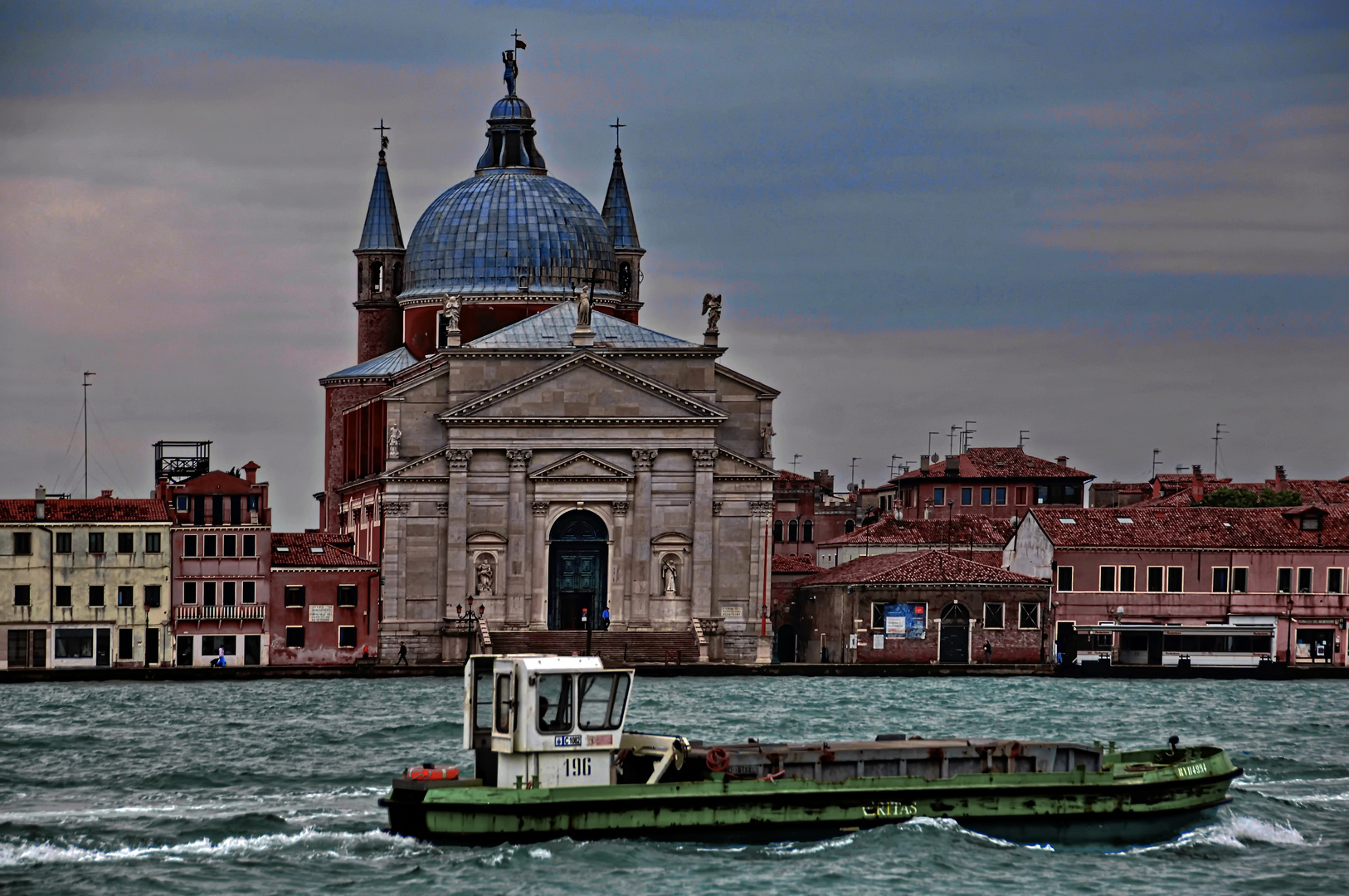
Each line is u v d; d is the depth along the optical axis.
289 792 120.50
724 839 99.81
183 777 126.75
